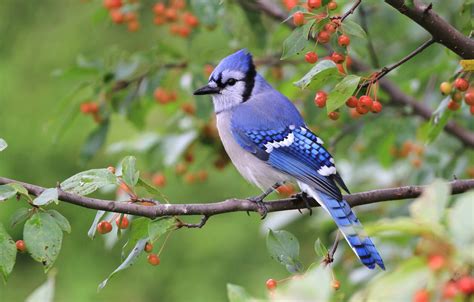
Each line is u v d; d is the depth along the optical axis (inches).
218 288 628.1
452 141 451.8
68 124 430.9
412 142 470.3
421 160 452.8
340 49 287.3
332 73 275.1
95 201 272.1
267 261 634.2
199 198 636.1
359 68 444.5
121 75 415.5
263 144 389.1
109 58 432.8
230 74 405.1
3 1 650.2
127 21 465.7
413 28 460.8
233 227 642.8
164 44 432.5
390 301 165.6
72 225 633.0
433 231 167.9
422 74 413.1
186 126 468.4
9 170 642.8
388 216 404.2
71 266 630.5
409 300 165.6
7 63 657.6
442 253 165.2
